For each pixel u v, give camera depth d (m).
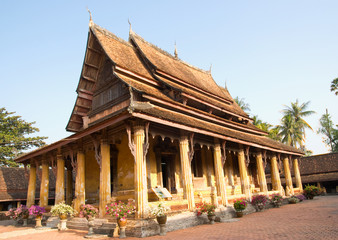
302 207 18.14
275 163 22.86
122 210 10.07
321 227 9.57
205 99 17.61
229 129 19.53
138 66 16.20
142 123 11.36
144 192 10.66
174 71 18.53
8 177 26.27
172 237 9.49
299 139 45.38
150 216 10.52
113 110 15.41
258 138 22.47
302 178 33.56
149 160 15.11
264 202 17.66
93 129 12.34
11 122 40.28
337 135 53.31
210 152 19.86
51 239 10.79
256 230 10.02
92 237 10.34
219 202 15.23
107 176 12.66
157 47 20.78
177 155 17.02
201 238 8.96
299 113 46.91
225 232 9.98
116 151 16.28
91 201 17.55
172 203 11.99
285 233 8.91
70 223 14.02
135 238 9.66
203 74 25.56
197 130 13.48
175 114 13.93
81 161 15.19
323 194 32.06
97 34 15.98
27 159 20.17
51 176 29.53
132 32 18.86
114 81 15.92
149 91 14.19
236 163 22.70
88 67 16.97
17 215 16.84
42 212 15.08
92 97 17.75
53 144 15.65
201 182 18.27
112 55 14.98
